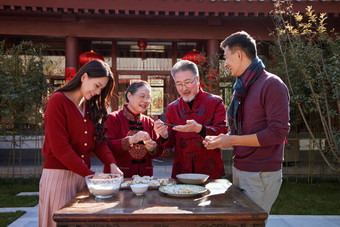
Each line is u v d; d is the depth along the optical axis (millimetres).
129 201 1396
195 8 5789
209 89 5602
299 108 4930
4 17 6258
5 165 6031
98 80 1647
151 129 2328
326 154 5297
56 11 5719
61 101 1633
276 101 1525
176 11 5793
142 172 2164
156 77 7723
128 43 7684
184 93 2096
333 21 6352
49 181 1651
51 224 1655
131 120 2229
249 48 1661
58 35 6387
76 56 6523
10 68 5285
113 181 1455
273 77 1579
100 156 1848
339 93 4516
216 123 2059
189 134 2119
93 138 1800
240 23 6512
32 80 5301
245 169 1667
